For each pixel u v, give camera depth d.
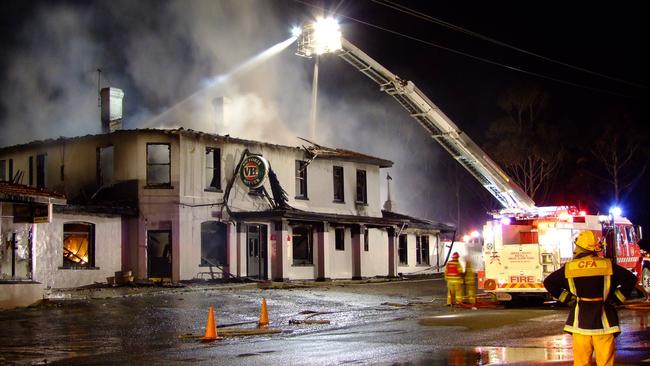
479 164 19.86
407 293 25.95
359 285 29.70
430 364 9.62
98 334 14.84
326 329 15.52
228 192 30.00
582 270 6.71
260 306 20.98
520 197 20.14
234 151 30.56
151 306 20.28
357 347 11.80
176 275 27.77
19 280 20.11
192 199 28.72
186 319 17.67
